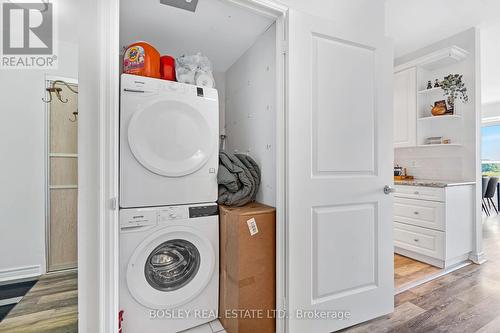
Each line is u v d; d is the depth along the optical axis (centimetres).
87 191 99
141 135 135
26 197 223
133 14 151
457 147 266
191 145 149
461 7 224
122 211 130
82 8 99
